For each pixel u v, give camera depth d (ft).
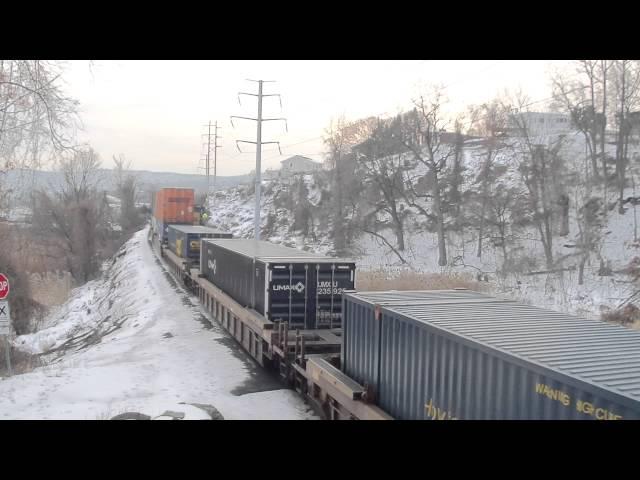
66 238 178.60
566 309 74.43
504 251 113.70
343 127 180.96
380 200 164.04
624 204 120.37
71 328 108.99
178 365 51.11
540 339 20.35
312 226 189.06
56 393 40.57
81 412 35.73
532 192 120.26
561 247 114.93
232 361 52.65
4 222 79.05
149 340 63.16
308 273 46.83
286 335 41.91
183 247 108.06
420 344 23.63
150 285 109.81
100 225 219.61
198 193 390.63
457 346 21.02
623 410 14.02
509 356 18.17
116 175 347.36
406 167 183.01
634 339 20.54
